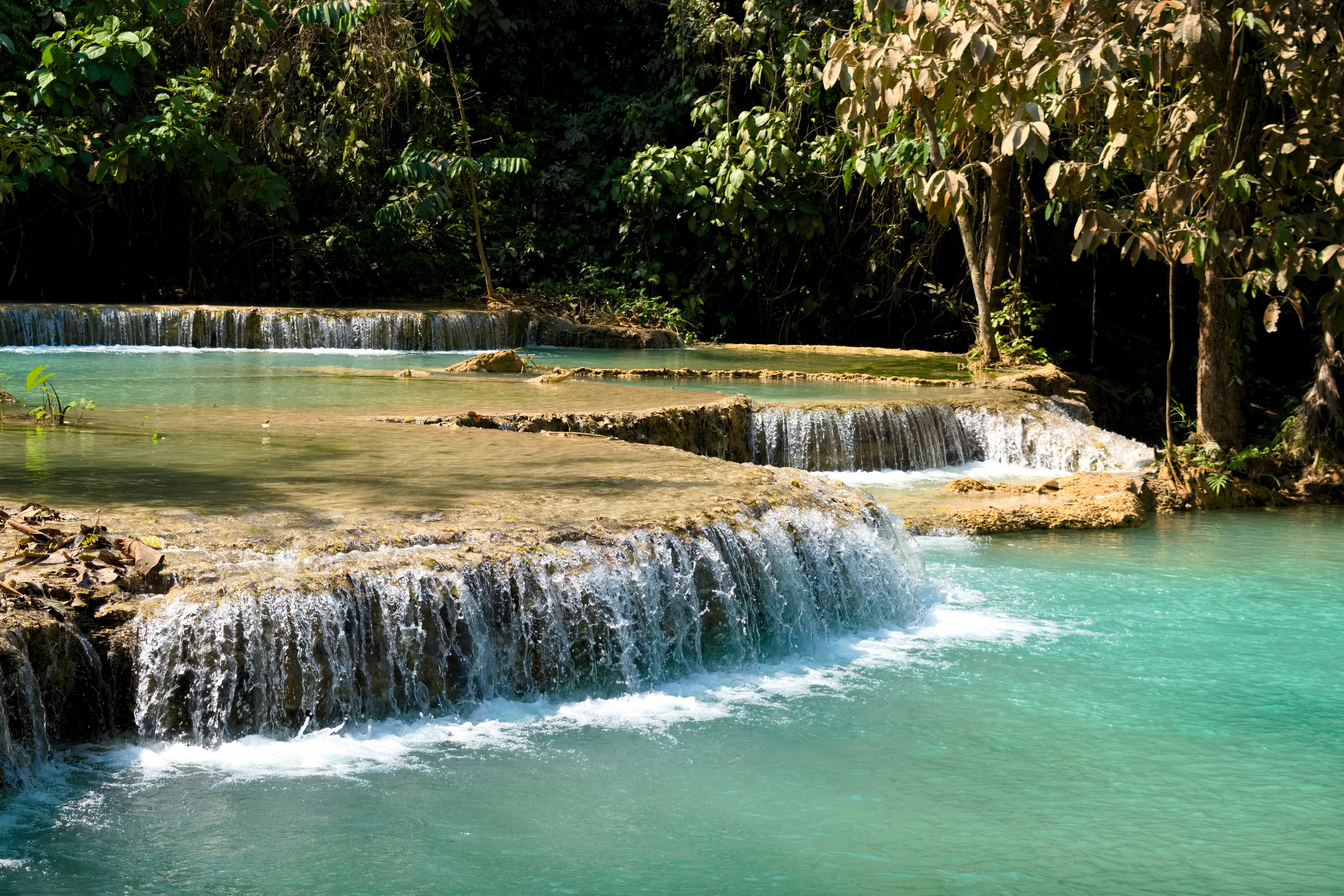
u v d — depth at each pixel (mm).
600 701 6508
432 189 23656
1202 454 13750
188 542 6238
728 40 24281
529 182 26344
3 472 7773
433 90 25328
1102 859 4969
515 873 4672
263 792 5199
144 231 23000
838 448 13539
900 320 24797
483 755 5730
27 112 19578
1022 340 19484
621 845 4941
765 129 22688
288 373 15391
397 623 5941
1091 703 6867
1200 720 6648
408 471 8406
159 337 19500
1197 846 5109
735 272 24625
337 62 24281
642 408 12172
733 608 7191
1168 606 9039
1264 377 21047
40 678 5188
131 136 19844
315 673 5715
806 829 5152
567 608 6449
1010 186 21359
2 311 18406
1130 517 11922
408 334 20484
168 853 4676
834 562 8008
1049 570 10078
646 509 7418
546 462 8969
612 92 27766
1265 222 13242
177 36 23688
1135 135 13297
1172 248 13172
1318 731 6512
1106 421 20891
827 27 23188
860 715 6543
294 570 5953
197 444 9297
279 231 23516
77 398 12266
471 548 6457
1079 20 12156
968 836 5145
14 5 21375
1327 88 13195
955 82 12328
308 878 4551
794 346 22203
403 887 4520
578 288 24703
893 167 18609
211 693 5535
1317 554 10914
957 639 8047
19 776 5035
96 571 5797
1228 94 13141
